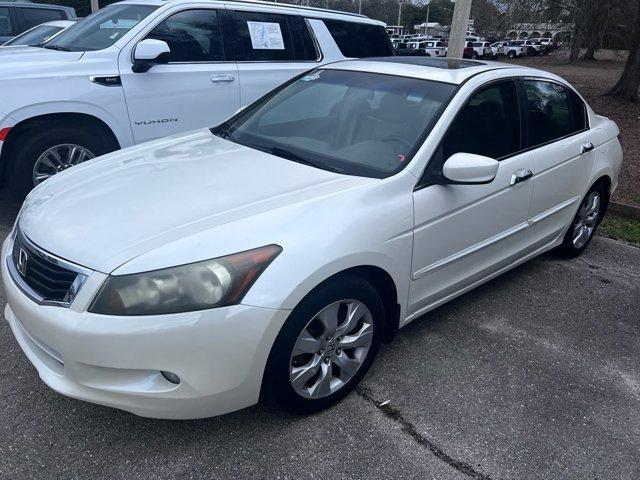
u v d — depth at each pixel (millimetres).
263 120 3713
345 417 2713
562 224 4355
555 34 14555
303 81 3943
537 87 3947
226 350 2250
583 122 4492
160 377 2256
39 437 2492
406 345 3355
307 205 2555
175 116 5363
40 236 2473
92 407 2688
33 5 11180
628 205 5949
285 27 6113
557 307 3965
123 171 3037
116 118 5000
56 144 4816
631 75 14430
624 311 3977
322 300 2490
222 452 2457
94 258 2260
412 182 2910
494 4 14469
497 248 3617
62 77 4699
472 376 3094
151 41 4883
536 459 2537
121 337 2156
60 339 2225
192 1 5422
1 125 4488
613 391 3064
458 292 3467
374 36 6977
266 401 2791
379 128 3229
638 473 2502
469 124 3289
